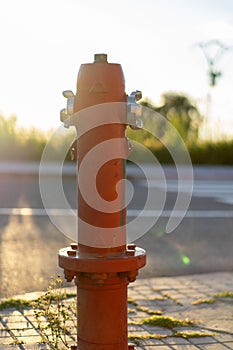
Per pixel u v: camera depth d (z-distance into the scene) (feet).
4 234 29.68
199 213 39.09
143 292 19.30
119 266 8.70
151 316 16.37
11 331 14.73
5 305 17.16
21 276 21.35
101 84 8.89
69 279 9.07
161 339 14.43
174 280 21.18
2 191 47.26
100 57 9.13
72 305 15.81
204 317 16.46
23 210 37.73
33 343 13.76
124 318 9.31
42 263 23.50
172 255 25.94
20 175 60.34
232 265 24.23
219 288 19.95
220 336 14.75
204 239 29.91
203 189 54.44
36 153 76.38
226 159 80.12
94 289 9.02
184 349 13.73
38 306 14.43
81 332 9.29
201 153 79.77
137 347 13.80
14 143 76.84
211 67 88.53
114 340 9.16
